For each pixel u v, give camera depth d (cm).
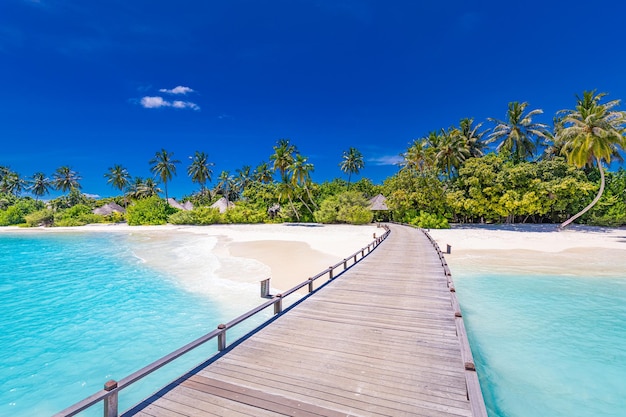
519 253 2138
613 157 3491
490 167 3816
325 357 554
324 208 5234
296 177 5241
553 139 3994
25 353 782
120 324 952
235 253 2186
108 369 709
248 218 5650
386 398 431
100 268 1808
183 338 853
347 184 7281
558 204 3506
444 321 731
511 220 4125
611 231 3253
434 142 4947
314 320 740
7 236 4200
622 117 2889
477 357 752
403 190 4312
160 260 2025
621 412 555
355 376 489
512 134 4312
